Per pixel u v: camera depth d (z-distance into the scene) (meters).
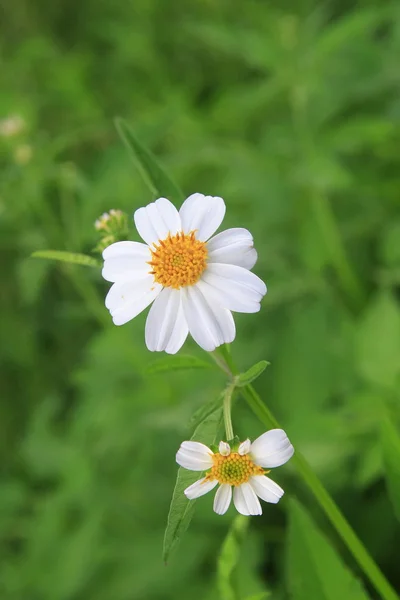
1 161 0.53
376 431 0.40
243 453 0.28
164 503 0.48
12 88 0.67
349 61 0.52
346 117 0.56
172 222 0.29
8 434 0.62
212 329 0.28
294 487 0.44
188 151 0.53
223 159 0.52
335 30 0.47
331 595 0.32
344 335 0.46
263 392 0.47
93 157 0.65
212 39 0.53
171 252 0.28
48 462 0.51
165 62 0.70
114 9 0.75
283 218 0.51
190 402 0.46
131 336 0.49
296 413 0.45
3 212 0.47
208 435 0.28
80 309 0.50
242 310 0.28
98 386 0.49
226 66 0.70
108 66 0.71
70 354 0.64
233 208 0.55
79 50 0.75
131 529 0.47
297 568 0.32
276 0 0.67
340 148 0.51
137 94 0.69
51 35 0.76
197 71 0.71
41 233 0.46
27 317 0.63
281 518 0.45
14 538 0.55
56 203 0.52
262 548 0.42
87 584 0.45
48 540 0.48
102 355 0.49
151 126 0.53
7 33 0.75
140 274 0.29
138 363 0.48
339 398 0.46
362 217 0.53
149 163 0.30
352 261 0.52
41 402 0.63
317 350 0.46
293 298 0.49
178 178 0.55
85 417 0.50
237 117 0.58
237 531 0.31
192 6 0.70
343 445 0.41
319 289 0.49
